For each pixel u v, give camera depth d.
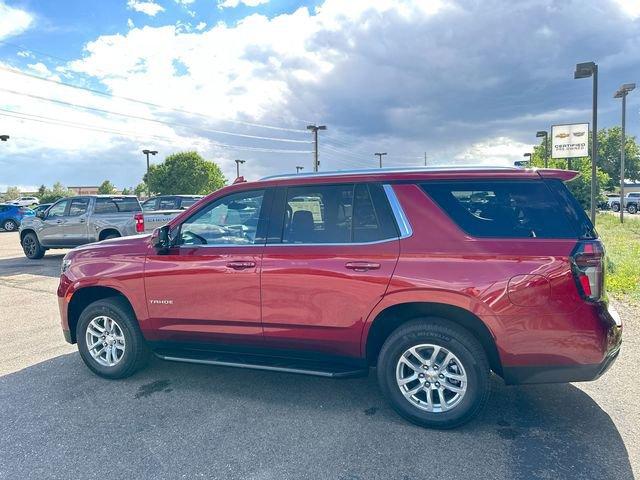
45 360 5.16
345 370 3.80
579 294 3.20
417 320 3.55
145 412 3.86
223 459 3.15
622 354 5.02
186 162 68.69
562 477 2.89
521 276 3.25
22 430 3.58
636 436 3.37
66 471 3.04
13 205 29.22
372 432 3.49
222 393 4.23
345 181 3.82
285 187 4.00
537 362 3.28
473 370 3.39
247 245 4.02
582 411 3.78
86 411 3.89
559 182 3.41
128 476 2.97
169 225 4.34
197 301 4.14
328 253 3.71
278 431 3.52
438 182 3.60
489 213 3.47
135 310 4.40
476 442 3.32
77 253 4.73
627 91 23.19
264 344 4.00
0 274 11.15
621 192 24.11
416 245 3.51
